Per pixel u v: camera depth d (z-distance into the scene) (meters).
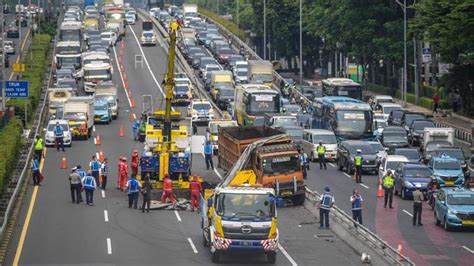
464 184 121.19
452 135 145.38
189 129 125.12
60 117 162.25
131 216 102.06
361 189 122.19
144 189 103.81
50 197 112.12
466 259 86.38
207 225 86.81
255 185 88.50
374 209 109.50
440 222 100.62
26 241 90.56
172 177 114.44
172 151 115.69
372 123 154.12
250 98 169.00
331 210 99.94
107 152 145.75
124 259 83.75
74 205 107.62
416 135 161.88
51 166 133.62
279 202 99.12
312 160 145.00
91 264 81.88
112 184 121.38
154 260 83.62
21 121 155.50
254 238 82.44
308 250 88.62
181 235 93.50
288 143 109.81
